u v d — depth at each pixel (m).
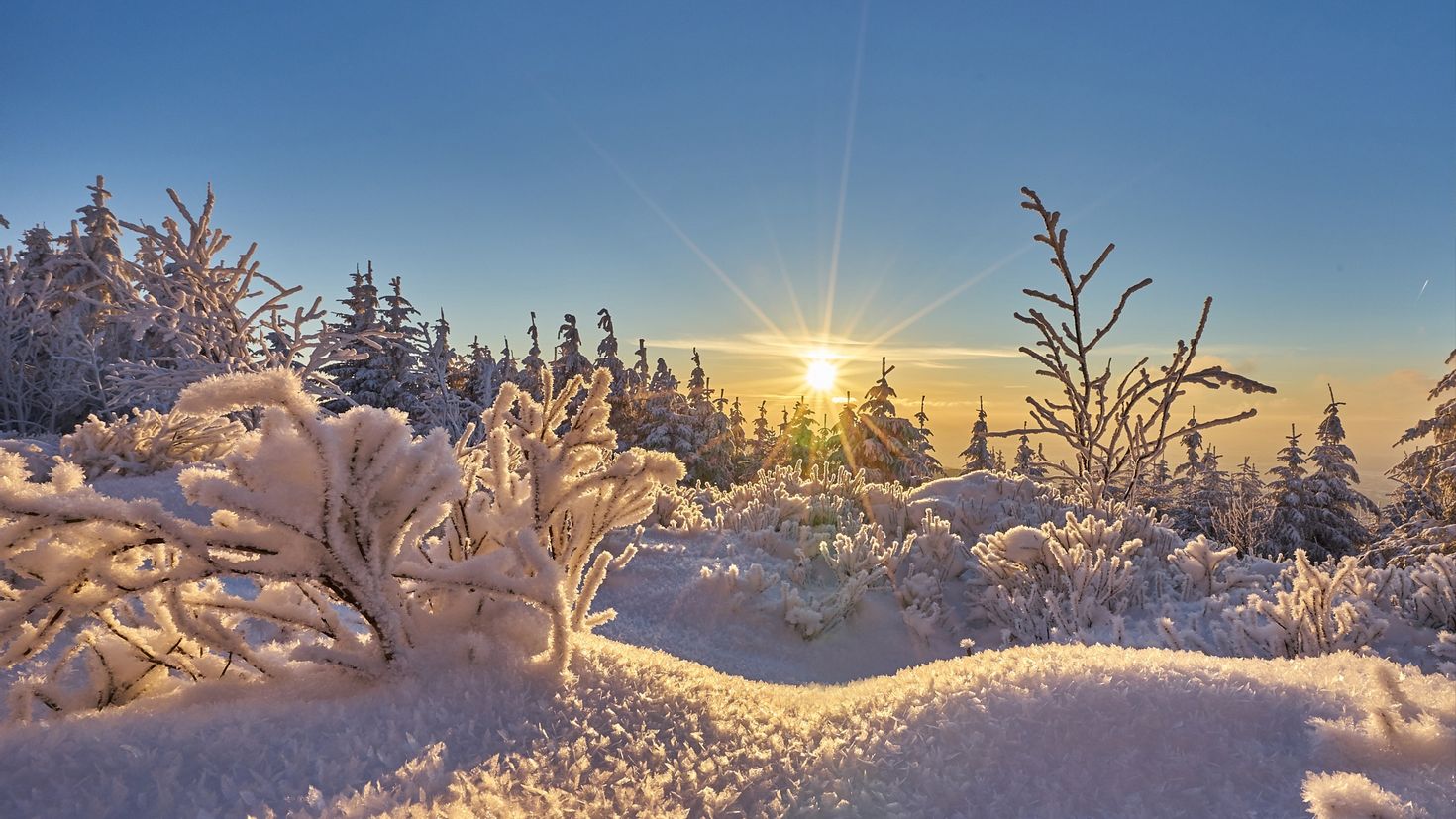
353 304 25.83
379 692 1.67
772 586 5.93
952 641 5.39
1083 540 5.59
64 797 1.13
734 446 42.44
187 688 1.73
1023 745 1.51
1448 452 15.05
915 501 8.24
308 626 1.77
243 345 8.66
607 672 1.85
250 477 1.59
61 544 1.56
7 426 12.22
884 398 31.56
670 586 5.66
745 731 1.69
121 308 8.46
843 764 1.53
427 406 14.47
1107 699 1.61
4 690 1.86
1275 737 1.48
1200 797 1.33
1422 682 1.67
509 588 1.76
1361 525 23.94
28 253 17.67
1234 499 15.72
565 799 1.36
